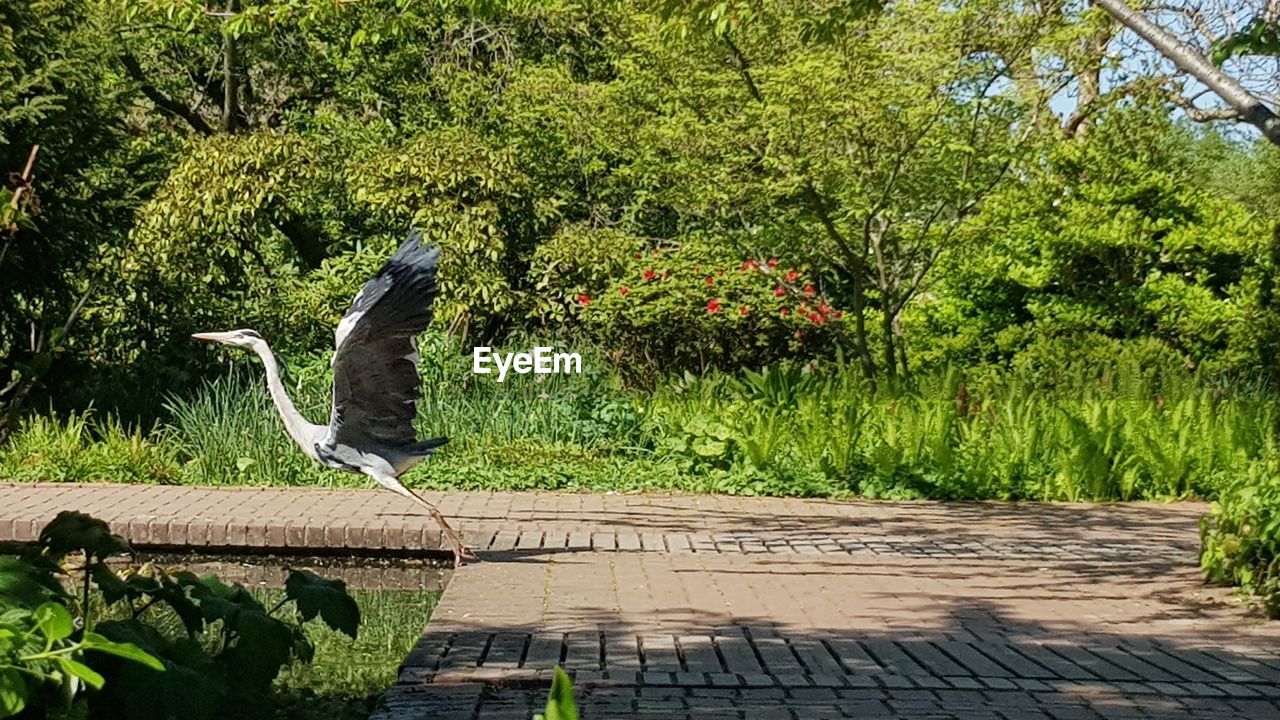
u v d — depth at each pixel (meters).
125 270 17.98
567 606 8.21
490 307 19.53
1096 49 18.77
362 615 9.12
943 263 21.80
